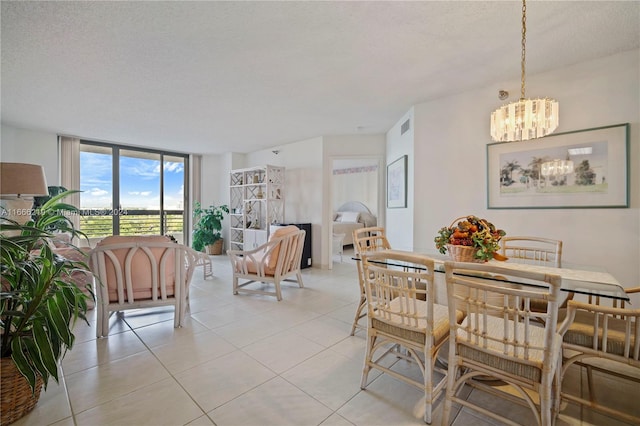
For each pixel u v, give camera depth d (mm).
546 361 1159
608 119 2326
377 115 3840
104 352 2107
